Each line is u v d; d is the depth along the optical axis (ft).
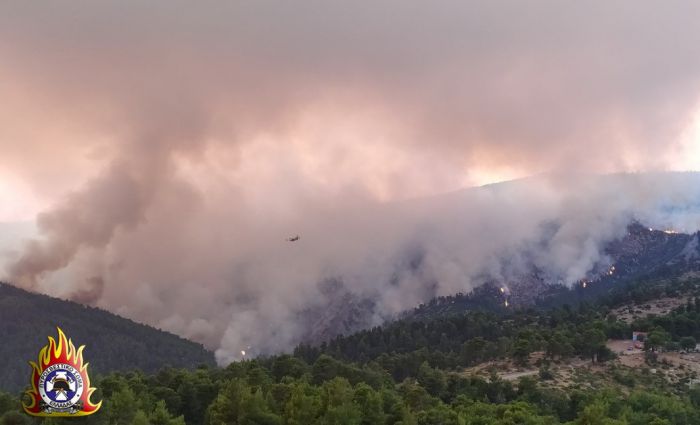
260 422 339.57
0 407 369.30
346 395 351.46
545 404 472.44
